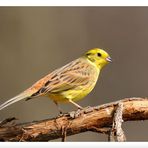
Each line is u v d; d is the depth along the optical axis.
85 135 12.60
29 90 7.49
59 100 7.73
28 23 15.19
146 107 6.88
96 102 14.18
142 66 14.66
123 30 14.93
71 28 15.16
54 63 15.07
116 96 14.16
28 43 15.10
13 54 14.93
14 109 13.80
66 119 6.81
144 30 14.91
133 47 14.85
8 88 14.70
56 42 15.20
